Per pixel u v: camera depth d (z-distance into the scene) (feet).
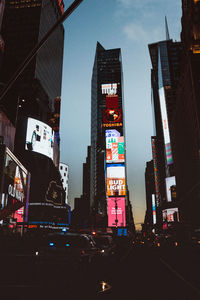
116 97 447.01
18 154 327.06
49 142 368.27
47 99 403.13
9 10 429.79
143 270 46.44
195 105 238.89
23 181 188.24
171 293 27.50
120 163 407.64
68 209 360.48
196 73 246.27
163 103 542.57
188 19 269.85
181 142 337.72
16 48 404.98
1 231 127.34
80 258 35.60
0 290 26.89
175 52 570.46
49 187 331.77
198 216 264.11
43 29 434.30
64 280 33.37
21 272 40.42
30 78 374.22
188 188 309.01
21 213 183.62
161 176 598.75
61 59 545.03
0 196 136.87
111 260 65.05
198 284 33.12
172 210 454.81
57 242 37.37
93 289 28.35
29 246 82.43
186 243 112.16
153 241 167.12
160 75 567.59
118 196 394.73
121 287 30.27
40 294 25.13
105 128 432.25
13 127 196.54
